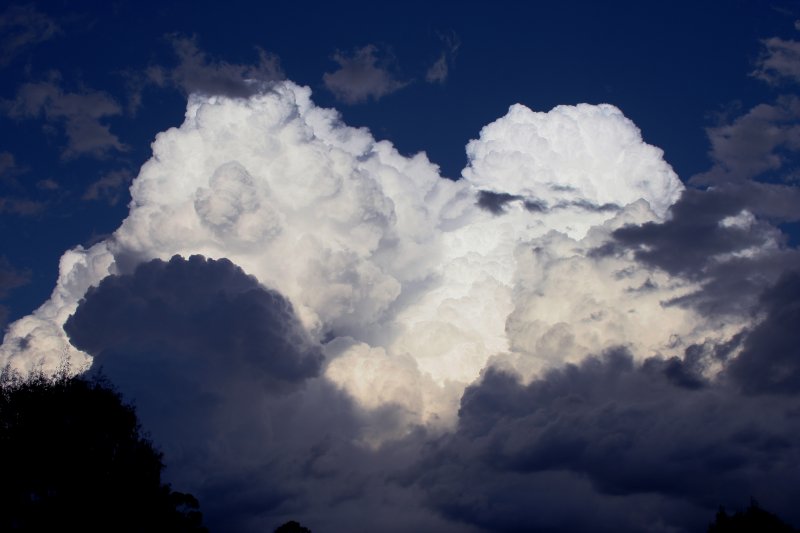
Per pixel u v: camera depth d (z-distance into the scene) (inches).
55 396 2834.6
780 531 3550.7
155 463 2989.7
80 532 2679.6
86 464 2763.3
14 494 2647.6
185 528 3297.2
